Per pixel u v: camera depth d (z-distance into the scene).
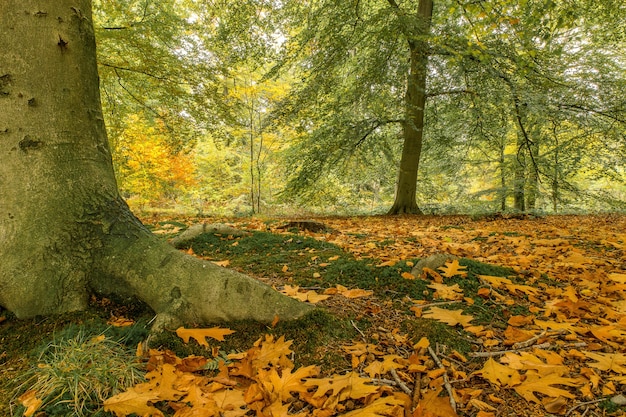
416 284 2.60
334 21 8.63
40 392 1.45
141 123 11.59
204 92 8.29
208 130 9.06
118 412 1.35
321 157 10.34
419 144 11.11
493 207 14.05
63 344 1.71
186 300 2.11
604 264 3.50
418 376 1.63
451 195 19.69
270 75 9.37
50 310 2.05
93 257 2.22
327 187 13.88
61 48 2.31
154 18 7.43
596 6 8.37
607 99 8.64
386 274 2.75
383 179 16.14
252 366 1.68
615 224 7.61
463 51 7.63
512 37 7.68
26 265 2.08
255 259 3.49
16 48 2.19
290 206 16.94
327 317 2.13
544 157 11.27
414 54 8.91
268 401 1.44
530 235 5.29
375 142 10.88
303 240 4.12
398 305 2.35
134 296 2.20
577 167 11.27
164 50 7.72
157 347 1.86
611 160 10.34
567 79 9.20
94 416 1.35
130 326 1.99
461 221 8.43
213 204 17.44
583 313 2.27
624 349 1.81
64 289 2.11
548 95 8.51
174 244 4.04
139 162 12.02
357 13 9.25
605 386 1.52
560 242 4.57
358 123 10.09
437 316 2.11
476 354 1.81
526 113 8.87
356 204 18.11
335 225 7.28
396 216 10.51
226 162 17.86
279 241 4.08
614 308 2.39
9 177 2.16
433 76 9.91
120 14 7.38
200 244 4.09
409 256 3.54
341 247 3.94
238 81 12.49
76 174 2.33
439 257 2.96
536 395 1.51
